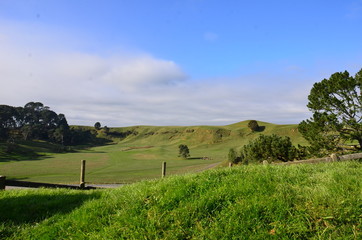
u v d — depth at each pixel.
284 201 5.73
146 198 6.96
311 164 9.80
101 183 34.34
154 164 79.31
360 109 24.50
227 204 6.09
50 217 7.18
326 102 26.53
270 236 4.85
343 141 26.94
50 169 65.44
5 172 58.47
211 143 173.75
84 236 5.64
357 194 5.60
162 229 5.44
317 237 4.68
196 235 5.18
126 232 5.50
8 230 6.48
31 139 170.12
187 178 8.23
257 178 7.40
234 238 4.93
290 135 148.38
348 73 25.70
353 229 4.68
